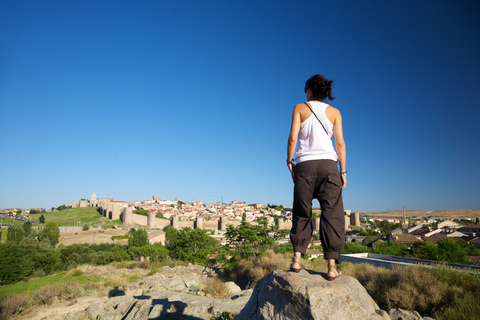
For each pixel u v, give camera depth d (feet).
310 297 7.53
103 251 190.49
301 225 9.12
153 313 24.76
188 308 25.32
